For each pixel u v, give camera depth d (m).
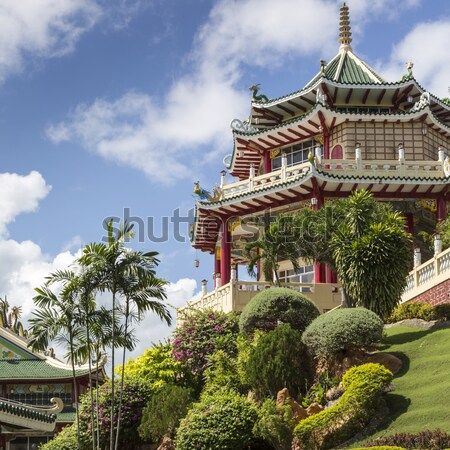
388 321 45.38
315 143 65.25
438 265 46.72
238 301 51.16
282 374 39.53
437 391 34.97
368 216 45.47
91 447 45.44
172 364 47.22
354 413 34.62
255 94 67.25
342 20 69.00
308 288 55.47
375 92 63.81
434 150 64.12
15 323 68.62
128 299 41.41
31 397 65.88
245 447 37.50
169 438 42.06
